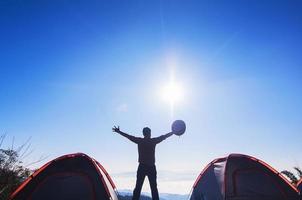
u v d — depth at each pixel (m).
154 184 10.64
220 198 11.84
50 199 9.97
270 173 11.91
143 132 10.99
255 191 11.60
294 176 15.38
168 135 11.01
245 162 12.34
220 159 13.23
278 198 11.32
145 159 10.67
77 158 10.87
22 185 10.04
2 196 9.41
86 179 10.35
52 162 10.70
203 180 12.79
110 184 11.66
